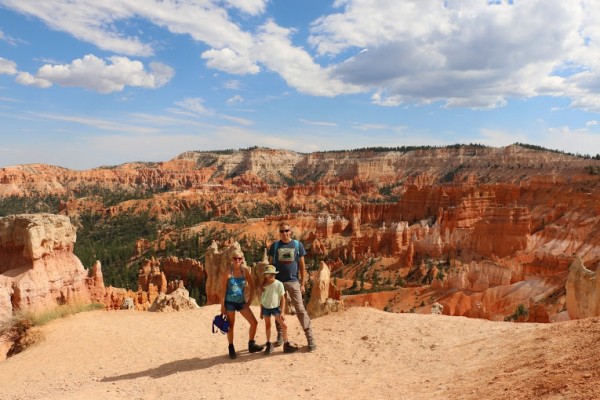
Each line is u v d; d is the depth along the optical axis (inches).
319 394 400.5
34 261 1139.9
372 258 4734.3
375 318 647.1
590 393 266.1
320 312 736.3
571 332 406.0
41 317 854.5
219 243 5984.3
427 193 6289.4
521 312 1979.6
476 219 5118.1
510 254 4109.3
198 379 478.9
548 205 5029.5
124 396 447.8
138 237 7741.1
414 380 406.6
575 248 3828.7
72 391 497.7
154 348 652.7
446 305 2190.0
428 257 4431.6
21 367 627.8
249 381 453.7
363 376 440.5
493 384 341.1
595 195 4448.8
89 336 742.5
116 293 2183.8
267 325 555.2
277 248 573.3
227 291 559.8
